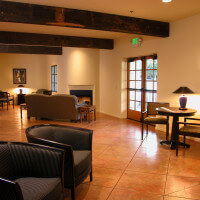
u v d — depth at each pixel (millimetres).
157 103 4844
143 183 2713
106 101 8008
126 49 6621
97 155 3689
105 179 2824
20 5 3588
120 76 7004
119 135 4961
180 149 3990
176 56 4867
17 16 3586
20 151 2066
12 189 1474
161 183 2711
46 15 3740
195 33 4383
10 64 10812
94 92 8523
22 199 1497
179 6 3850
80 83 8625
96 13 4113
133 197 2400
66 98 6250
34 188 1782
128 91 6980
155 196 2416
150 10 4059
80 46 6828
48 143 2215
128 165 3270
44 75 11414
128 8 3934
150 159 3506
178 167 3191
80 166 2334
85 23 4039
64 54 9141
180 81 4797
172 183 2709
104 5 3762
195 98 4469
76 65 8609
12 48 8992
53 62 10359
